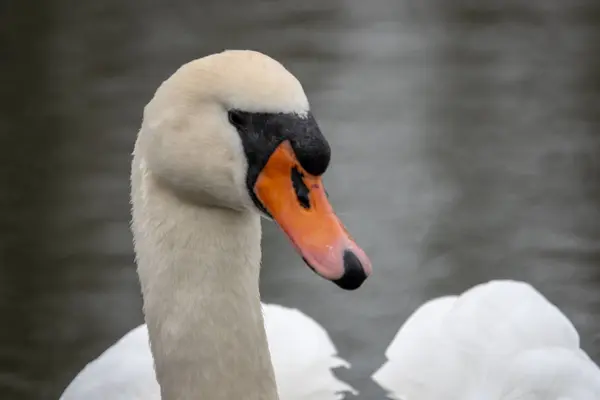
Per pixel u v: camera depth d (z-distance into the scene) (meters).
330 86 18.95
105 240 12.01
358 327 10.15
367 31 23.55
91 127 16.55
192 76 4.79
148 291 4.99
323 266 4.55
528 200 13.31
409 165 14.66
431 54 21.41
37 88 19.06
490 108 17.62
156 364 5.05
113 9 25.92
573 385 7.33
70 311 10.36
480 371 7.44
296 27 23.97
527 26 23.62
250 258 5.00
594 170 14.41
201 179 4.79
